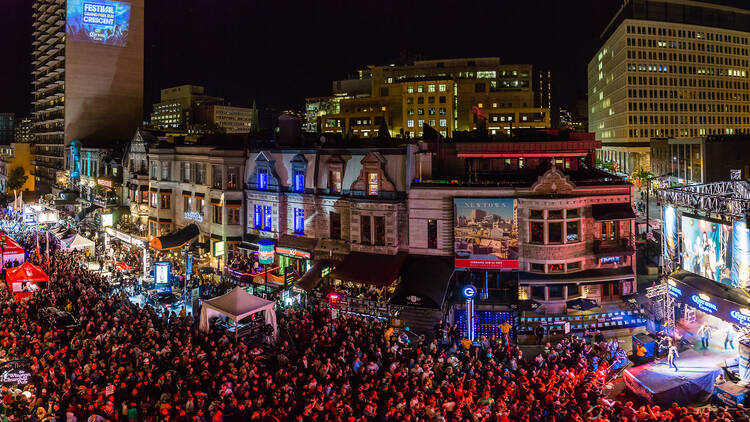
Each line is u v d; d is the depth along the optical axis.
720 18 170.00
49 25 133.75
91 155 90.69
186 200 58.56
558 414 22.28
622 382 29.83
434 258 41.06
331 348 29.03
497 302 38.50
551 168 39.16
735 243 30.98
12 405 22.92
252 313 31.83
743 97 171.00
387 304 37.59
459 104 162.25
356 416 21.89
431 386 24.48
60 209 95.62
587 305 37.22
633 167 159.00
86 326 31.30
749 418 23.56
